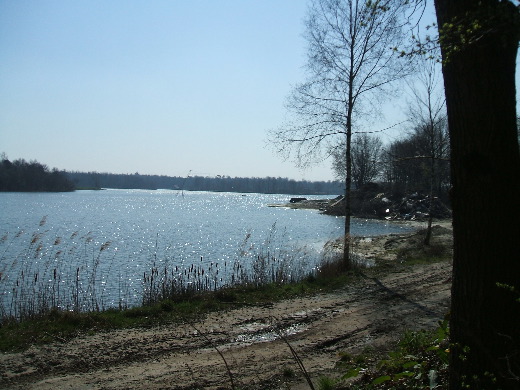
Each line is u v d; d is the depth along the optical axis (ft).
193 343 27.43
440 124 78.69
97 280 57.11
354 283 46.88
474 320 14.17
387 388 18.31
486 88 13.83
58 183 426.92
